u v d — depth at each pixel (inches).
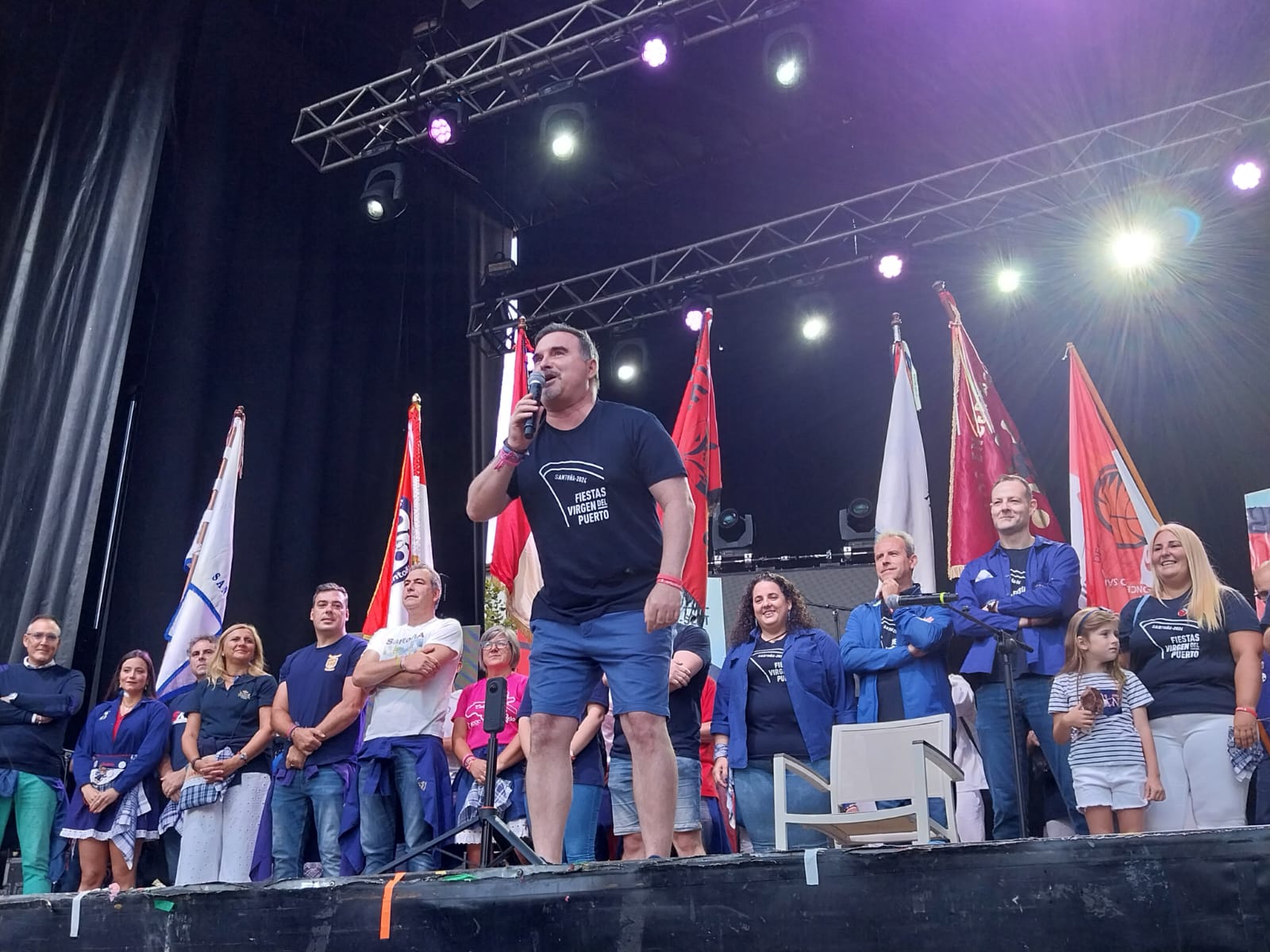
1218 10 335.9
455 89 337.7
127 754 200.8
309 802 184.5
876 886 78.8
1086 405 252.2
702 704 214.2
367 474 363.3
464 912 87.3
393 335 385.1
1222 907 72.4
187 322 320.5
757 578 182.7
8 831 210.2
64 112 314.5
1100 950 73.7
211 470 317.1
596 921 83.8
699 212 415.2
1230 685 149.6
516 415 107.9
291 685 192.7
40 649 211.6
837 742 148.9
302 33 381.4
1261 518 238.1
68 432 284.7
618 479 105.7
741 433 398.0
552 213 439.5
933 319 382.6
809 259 387.9
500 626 205.9
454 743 196.4
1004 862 76.9
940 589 364.2
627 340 409.4
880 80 376.8
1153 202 345.7
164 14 331.3
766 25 331.3
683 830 155.2
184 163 331.6
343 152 378.0
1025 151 339.3
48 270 299.9
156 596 294.8
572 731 106.7
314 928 91.0
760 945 79.8
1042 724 158.9
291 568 332.2
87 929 98.6
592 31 322.7
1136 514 240.2
